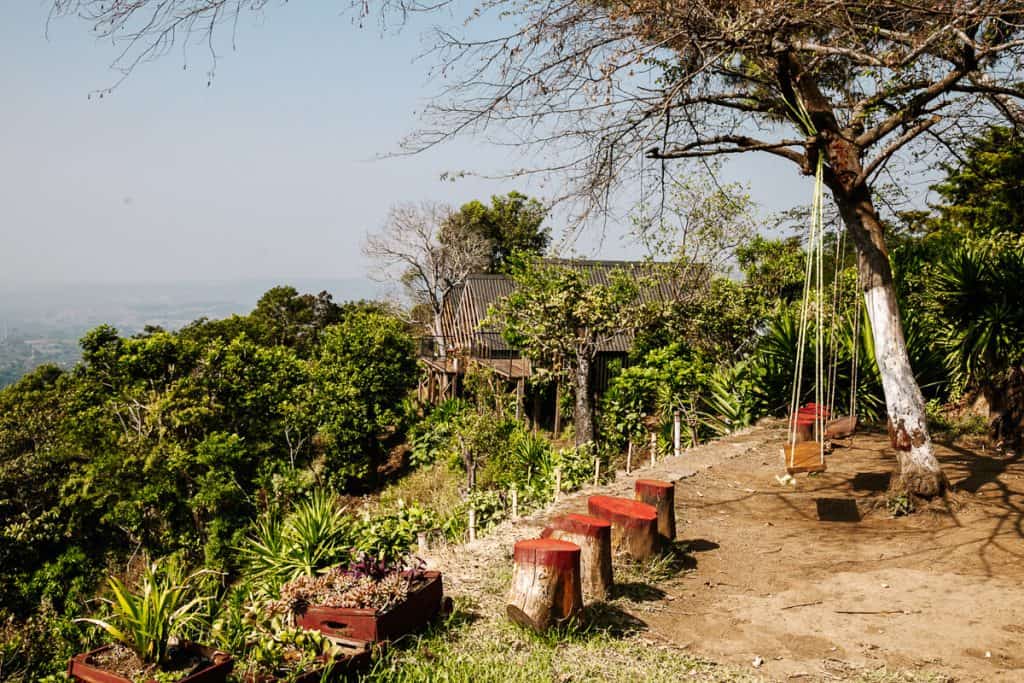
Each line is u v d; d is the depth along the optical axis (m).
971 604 5.93
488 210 51.81
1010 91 7.29
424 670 4.82
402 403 36.88
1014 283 11.12
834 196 8.41
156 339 32.62
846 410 14.07
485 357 35.78
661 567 6.85
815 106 8.10
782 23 6.81
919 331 14.23
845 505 8.73
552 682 4.70
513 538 8.02
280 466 31.02
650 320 23.06
